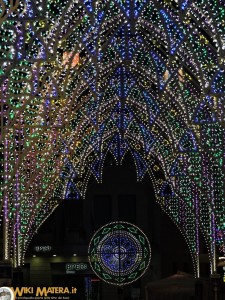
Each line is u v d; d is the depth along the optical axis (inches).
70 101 919.0
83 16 666.8
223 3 676.1
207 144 960.9
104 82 1082.1
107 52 1008.2
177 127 1166.3
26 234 1334.9
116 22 812.0
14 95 671.8
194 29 671.1
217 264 1334.9
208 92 676.7
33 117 922.1
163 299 1138.7
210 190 1124.5
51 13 661.9
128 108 1293.1
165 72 944.3
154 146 1407.5
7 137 876.0
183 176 1267.2
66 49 838.5
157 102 1116.5
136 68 1021.2
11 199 1163.3
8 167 959.6
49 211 1472.7
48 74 671.1
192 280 1156.5
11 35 669.9
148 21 816.9
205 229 1357.0
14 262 1301.7
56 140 1033.5
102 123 1295.5
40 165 1107.9
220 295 1298.0
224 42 674.8
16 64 605.3
